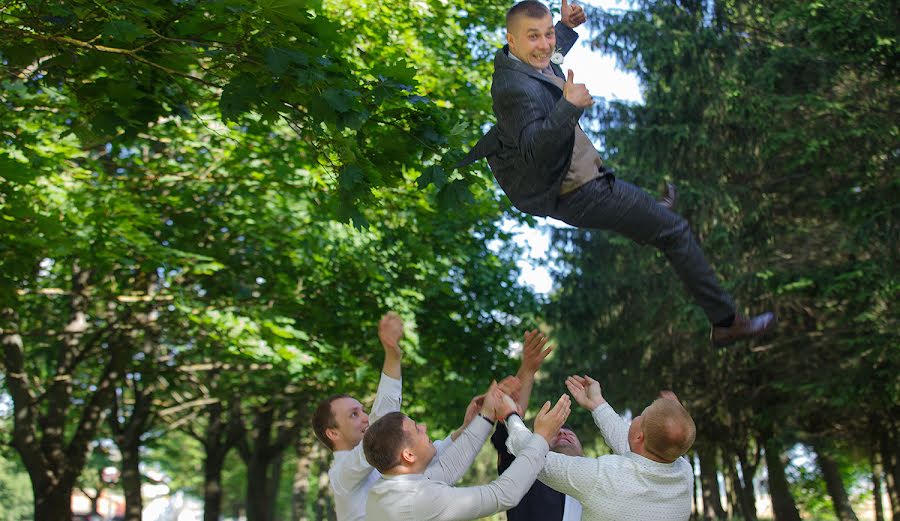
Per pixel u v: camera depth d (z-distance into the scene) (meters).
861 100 17.61
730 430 24.75
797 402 20.56
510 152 3.67
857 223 17.73
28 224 9.90
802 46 19.14
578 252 23.59
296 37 5.24
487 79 15.17
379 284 15.78
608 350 23.84
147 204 13.88
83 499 50.72
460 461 4.10
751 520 25.81
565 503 4.57
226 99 5.46
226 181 13.96
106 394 17.11
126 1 5.19
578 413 24.59
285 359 14.31
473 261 18.22
